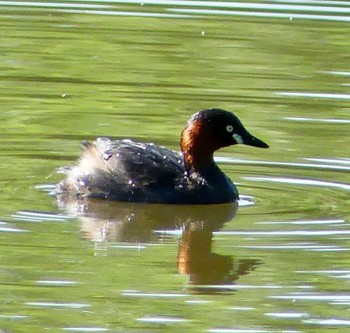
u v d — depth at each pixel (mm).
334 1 24906
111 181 15219
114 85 19688
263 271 12695
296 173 16156
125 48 21719
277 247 13406
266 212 14695
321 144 17219
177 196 15078
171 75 20266
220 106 18766
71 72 20312
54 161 16328
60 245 13320
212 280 12484
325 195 15367
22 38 22094
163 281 12414
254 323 11438
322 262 12945
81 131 17531
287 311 11719
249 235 13828
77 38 22203
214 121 15469
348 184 15758
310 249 13336
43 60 20953
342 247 13391
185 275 12539
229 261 12984
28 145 16906
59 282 12250
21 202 14750
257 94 19406
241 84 19906
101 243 13414
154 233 13992
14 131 17469
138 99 19031
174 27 22984
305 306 11812
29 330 11148
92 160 15438
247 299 12008
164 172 15289
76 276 12422
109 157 15422
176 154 15867
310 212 14656
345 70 20750
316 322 11461
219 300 11938
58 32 22453
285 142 17281
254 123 18031
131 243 13562
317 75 20422
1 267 12570
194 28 22922
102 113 18406
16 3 24328
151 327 11312
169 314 11609
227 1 24750
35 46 21672
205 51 21594
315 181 15859
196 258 13062
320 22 23406
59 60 20969
